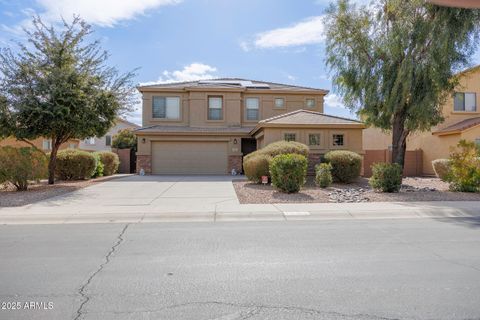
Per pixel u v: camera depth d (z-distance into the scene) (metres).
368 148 29.23
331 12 16.11
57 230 7.70
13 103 13.81
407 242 6.57
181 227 7.99
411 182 17.30
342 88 16.91
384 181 13.02
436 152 22.59
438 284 4.46
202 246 6.32
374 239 6.81
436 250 6.01
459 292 4.20
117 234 7.28
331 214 9.46
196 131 23.17
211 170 23.64
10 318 3.58
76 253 5.89
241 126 24.95
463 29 13.06
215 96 24.94
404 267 5.12
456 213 9.75
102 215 9.12
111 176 21.52
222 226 8.10
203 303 3.92
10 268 5.11
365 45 15.38
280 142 17.00
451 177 13.57
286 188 12.66
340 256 5.68
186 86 24.75
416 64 13.84
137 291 4.26
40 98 14.17
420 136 24.16
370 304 3.88
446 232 7.43
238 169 23.53
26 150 13.45
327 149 19.42
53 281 4.59
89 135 15.93
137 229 7.78
